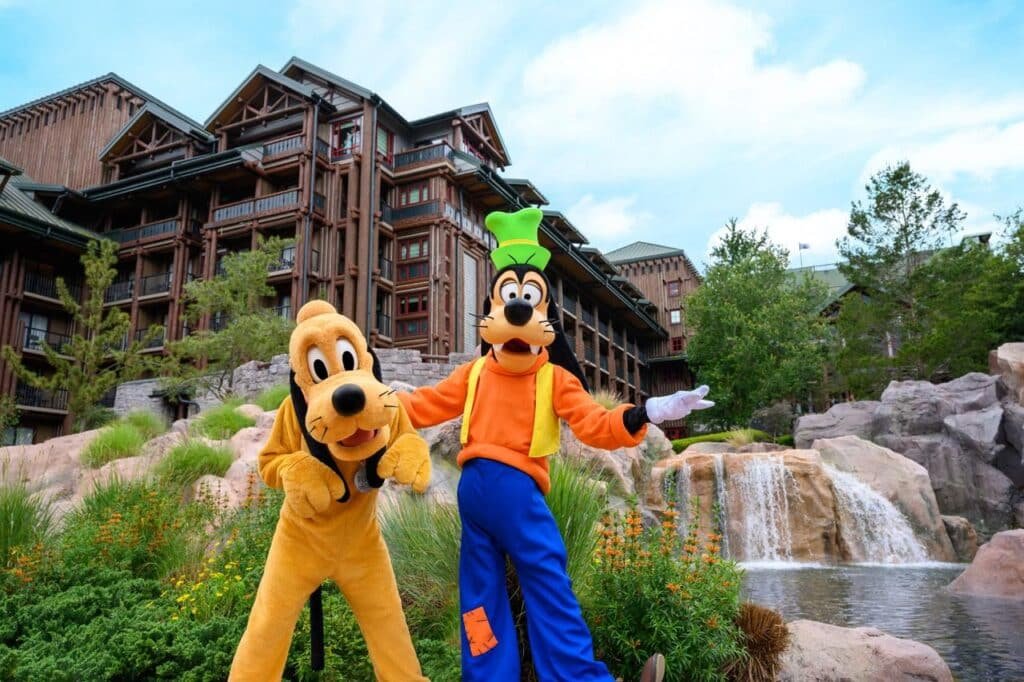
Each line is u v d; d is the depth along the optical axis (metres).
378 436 2.91
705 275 33.22
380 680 3.11
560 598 3.06
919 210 26.92
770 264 32.31
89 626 4.21
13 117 36.06
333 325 3.04
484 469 3.26
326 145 26.69
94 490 7.99
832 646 4.48
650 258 50.31
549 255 3.80
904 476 15.87
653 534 4.19
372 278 25.17
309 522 2.92
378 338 25.06
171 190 28.55
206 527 7.00
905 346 24.77
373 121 26.52
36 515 6.61
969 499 17.61
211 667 3.61
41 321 28.62
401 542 4.95
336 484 2.90
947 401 19.22
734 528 15.28
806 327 30.14
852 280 27.75
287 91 27.00
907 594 8.95
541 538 3.15
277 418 3.14
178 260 28.00
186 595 4.54
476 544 3.27
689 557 4.16
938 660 4.38
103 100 33.72
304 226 24.91
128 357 21.58
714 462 15.91
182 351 20.25
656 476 15.19
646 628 3.74
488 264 29.58
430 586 4.69
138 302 28.56
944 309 24.94
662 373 48.94
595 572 4.06
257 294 21.00
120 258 29.58
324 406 2.74
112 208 30.34
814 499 15.20
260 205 25.91
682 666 3.61
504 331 3.32
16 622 4.42
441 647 3.96
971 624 6.81
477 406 3.44
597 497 4.56
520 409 3.38
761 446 21.67
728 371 30.23
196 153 29.95
